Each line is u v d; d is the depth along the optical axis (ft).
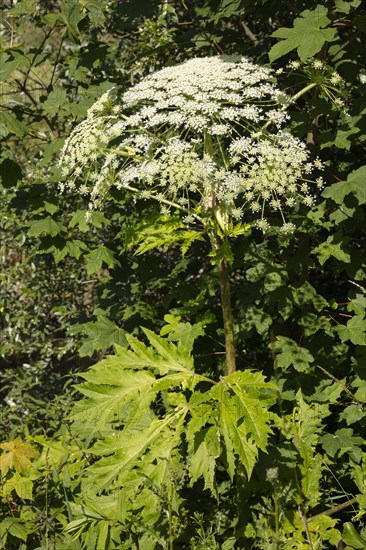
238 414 9.29
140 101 11.19
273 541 8.70
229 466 9.36
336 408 12.89
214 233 10.42
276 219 11.97
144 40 16.63
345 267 12.23
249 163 10.03
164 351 10.00
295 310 13.00
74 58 14.02
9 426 13.98
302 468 10.10
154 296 15.24
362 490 10.13
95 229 17.67
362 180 11.25
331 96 12.39
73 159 11.03
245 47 14.32
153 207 13.03
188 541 10.59
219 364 12.30
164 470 9.73
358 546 9.62
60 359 19.83
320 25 11.06
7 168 13.42
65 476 11.00
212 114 10.47
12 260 20.83
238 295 12.25
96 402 9.73
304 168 10.41
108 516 10.37
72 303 19.33
